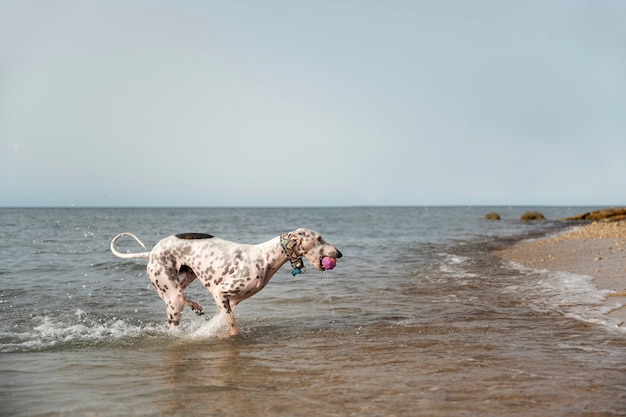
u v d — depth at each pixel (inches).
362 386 186.5
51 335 279.7
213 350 246.2
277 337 273.4
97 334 282.5
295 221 2342.5
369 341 260.5
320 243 279.4
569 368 205.6
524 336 264.1
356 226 1836.9
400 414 158.6
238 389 184.7
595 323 290.7
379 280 488.1
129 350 247.8
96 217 2743.6
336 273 540.4
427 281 479.5
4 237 1037.8
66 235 1127.0
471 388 182.5
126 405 169.6
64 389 187.0
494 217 2480.3
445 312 335.3
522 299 377.1
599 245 719.7
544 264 584.1
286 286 451.2
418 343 254.1
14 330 291.4
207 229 1529.3
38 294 399.9
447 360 220.8
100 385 191.3
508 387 182.9
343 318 321.7
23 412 163.9
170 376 202.4
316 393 179.6
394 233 1378.0
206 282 278.5
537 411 159.2
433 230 1529.3
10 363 223.8
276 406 167.0
